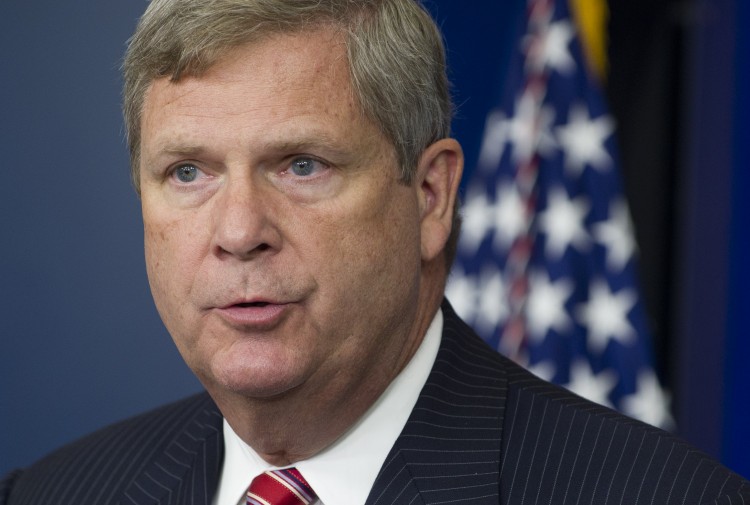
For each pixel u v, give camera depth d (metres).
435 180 3.07
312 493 3.02
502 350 6.09
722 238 6.43
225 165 2.68
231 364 2.72
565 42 6.32
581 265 6.09
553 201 6.16
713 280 6.44
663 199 6.55
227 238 2.63
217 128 2.65
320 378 2.80
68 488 3.50
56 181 7.08
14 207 7.12
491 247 6.25
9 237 7.12
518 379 3.25
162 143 2.73
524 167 6.22
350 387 2.88
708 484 2.81
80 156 7.06
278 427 2.91
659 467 2.86
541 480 2.91
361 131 2.74
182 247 2.75
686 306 6.48
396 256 2.85
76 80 7.07
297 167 2.71
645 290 6.54
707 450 6.43
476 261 6.27
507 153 6.30
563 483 2.88
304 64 2.67
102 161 7.04
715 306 6.43
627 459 2.89
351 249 2.74
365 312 2.80
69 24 7.09
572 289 6.05
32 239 7.10
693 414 6.45
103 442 3.64
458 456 2.97
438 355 3.15
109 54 7.02
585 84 6.27
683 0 6.55
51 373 7.05
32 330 7.09
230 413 2.95
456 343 3.22
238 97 2.64
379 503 2.89
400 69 2.83
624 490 2.83
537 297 6.07
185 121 2.68
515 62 6.41
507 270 6.15
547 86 6.29
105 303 7.02
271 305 2.69
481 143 6.82
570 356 5.99
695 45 6.52
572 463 2.92
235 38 2.63
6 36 7.14
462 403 3.09
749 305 6.37
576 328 6.03
